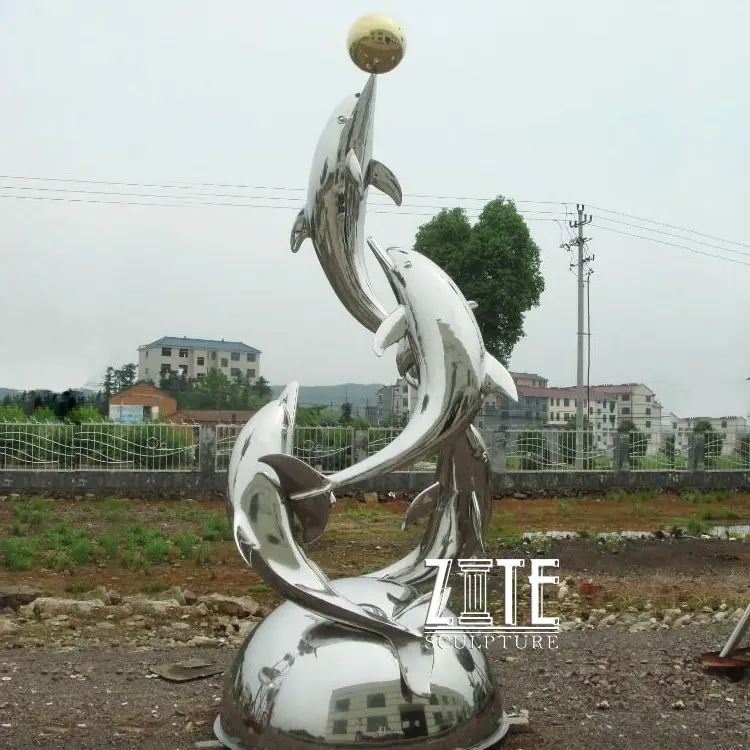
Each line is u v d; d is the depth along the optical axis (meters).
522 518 16.64
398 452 3.74
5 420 20.20
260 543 3.61
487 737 3.75
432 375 3.79
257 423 3.79
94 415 22.59
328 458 18.75
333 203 4.18
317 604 3.58
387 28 3.93
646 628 7.54
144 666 5.93
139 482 17.31
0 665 5.94
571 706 5.06
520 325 27.73
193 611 8.34
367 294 4.36
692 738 4.56
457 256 27.16
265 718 3.55
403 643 3.56
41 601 8.30
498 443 19.17
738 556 12.31
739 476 20.81
